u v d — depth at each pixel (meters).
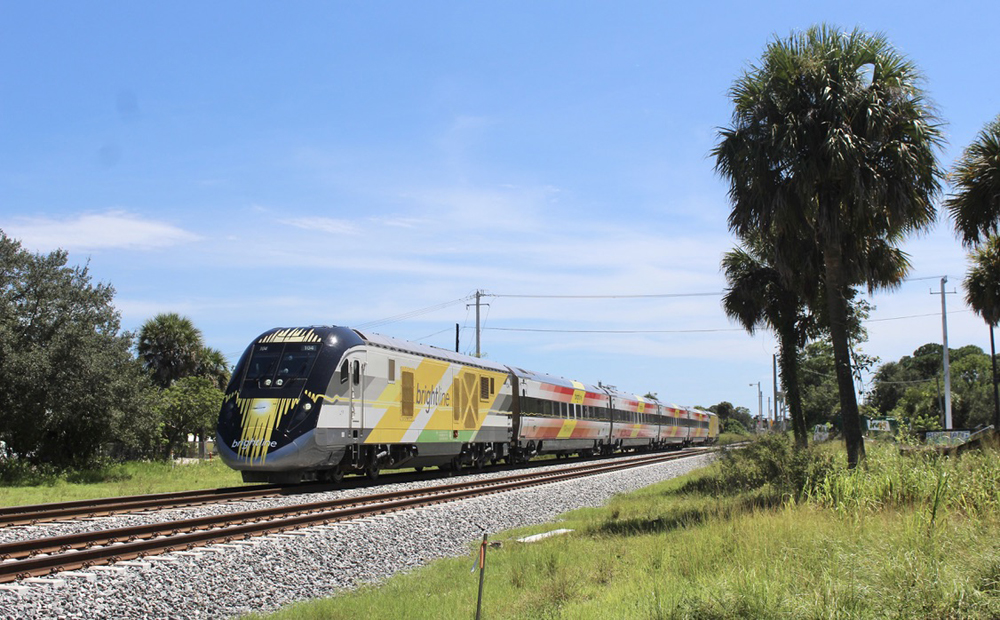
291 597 9.92
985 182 18.55
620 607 7.97
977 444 17.23
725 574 8.41
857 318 28.48
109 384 28.17
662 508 16.88
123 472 29.12
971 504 11.18
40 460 28.45
